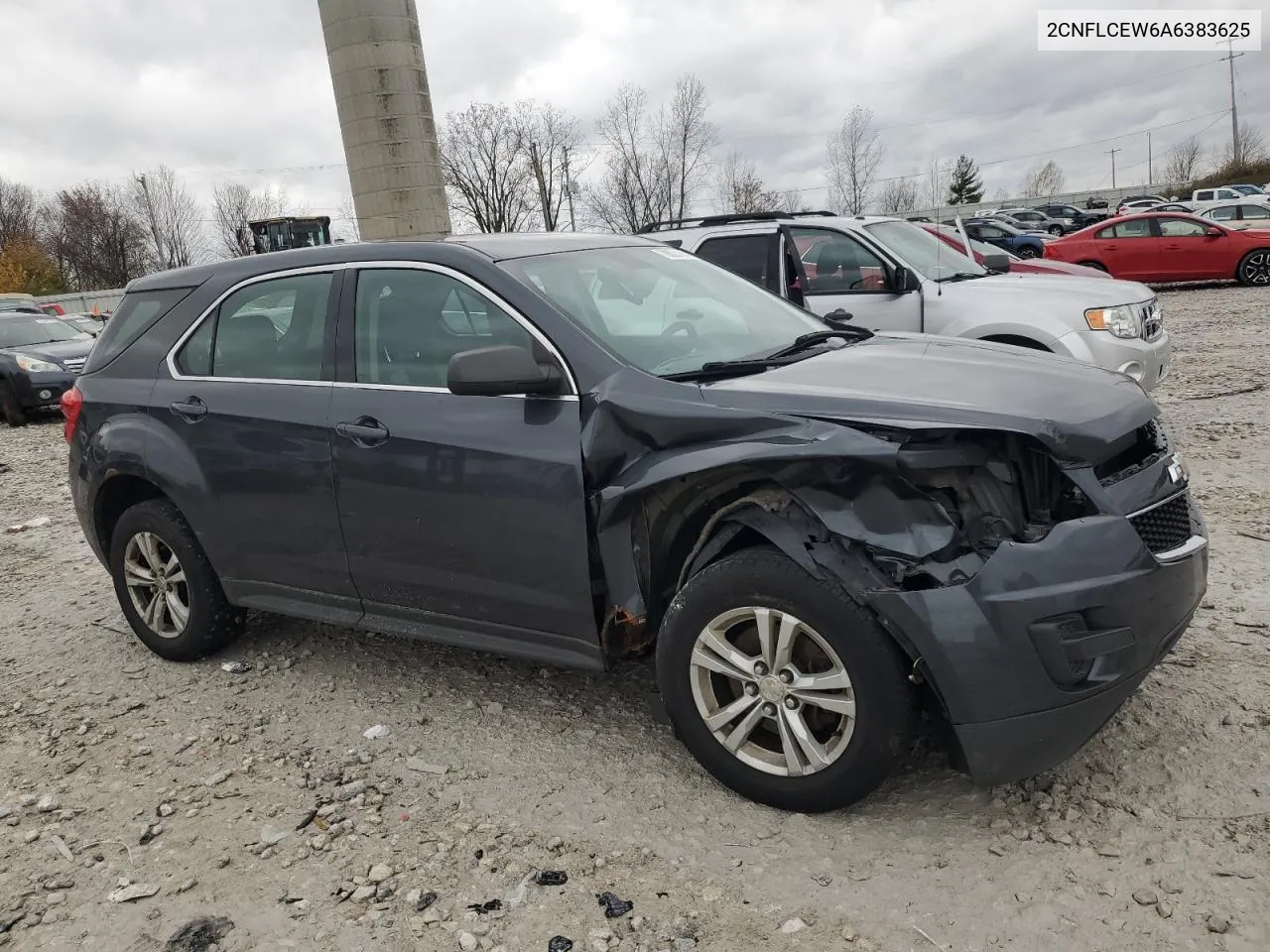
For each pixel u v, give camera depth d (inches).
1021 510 112.5
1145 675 111.0
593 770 134.0
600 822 121.6
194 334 169.9
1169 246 733.3
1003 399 114.8
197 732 153.9
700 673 121.9
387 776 136.3
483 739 144.9
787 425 113.2
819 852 112.6
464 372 124.1
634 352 132.8
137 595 183.3
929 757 129.6
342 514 147.3
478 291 139.1
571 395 128.3
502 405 132.9
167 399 168.4
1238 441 278.8
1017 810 116.9
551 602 131.2
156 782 139.5
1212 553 193.2
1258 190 1903.3
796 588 111.0
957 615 103.8
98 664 185.0
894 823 116.8
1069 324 269.4
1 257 2230.6
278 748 146.9
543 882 110.9
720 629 119.4
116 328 184.5
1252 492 231.6
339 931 105.5
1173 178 3393.2
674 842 116.6
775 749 123.3
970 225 1100.5
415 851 118.6
